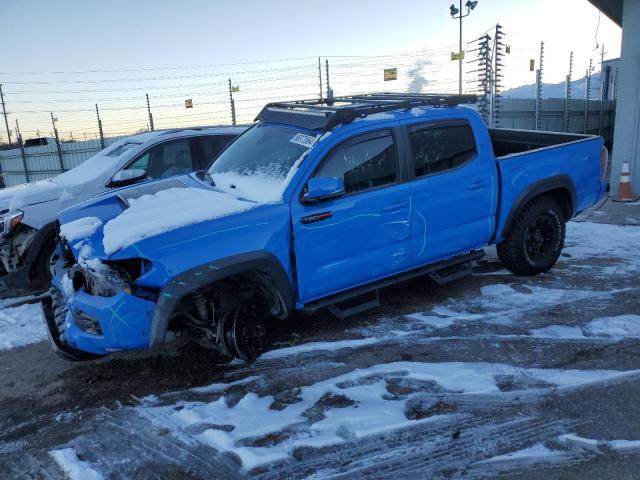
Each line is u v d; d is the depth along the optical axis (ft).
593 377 12.32
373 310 17.02
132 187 15.67
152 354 14.98
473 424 10.84
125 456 10.53
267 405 12.01
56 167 73.10
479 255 17.70
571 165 19.02
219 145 25.16
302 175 13.74
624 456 9.64
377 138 14.88
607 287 17.81
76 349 13.44
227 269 12.42
